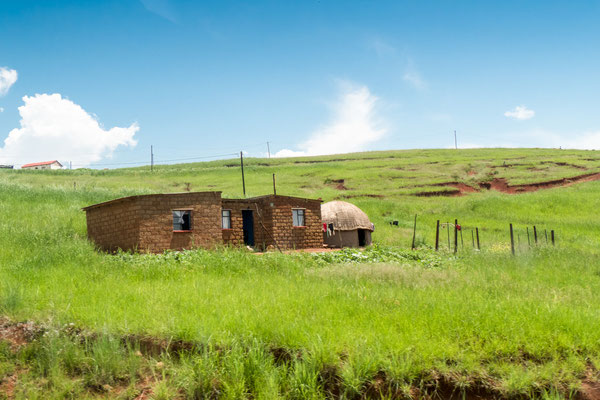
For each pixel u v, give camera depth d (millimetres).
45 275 13758
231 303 10078
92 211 25875
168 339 8516
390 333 8008
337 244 32625
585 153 109188
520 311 9297
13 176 77875
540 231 40000
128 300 10742
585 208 51406
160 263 17125
